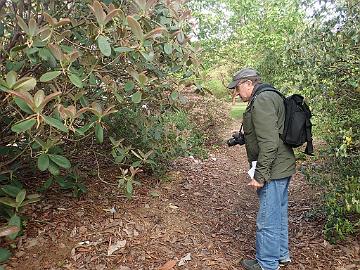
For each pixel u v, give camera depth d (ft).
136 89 11.48
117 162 12.12
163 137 15.69
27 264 9.89
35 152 10.91
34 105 6.87
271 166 10.07
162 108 14.08
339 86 11.25
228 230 12.89
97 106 8.93
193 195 15.14
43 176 14.06
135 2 8.71
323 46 10.93
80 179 13.56
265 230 10.29
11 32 10.18
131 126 14.74
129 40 9.15
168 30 10.12
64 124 8.04
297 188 17.16
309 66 11.17
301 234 12.82
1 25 9.04
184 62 11.26
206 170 18.89
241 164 21.89
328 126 12.51
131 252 10.66
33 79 6.95
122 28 9.00
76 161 14.02
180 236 11.82
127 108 13.58
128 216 12.29
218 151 24.40
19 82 6.83
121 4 9.14
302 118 10.03
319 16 11.08
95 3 7.74
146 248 10.93
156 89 12.24
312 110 12.30
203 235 12.17
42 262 10.00
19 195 8.78
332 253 11.59
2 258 8.61
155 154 15.40
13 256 10.07
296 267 11.03
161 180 15.85
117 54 9.61
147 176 16.01
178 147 16.15
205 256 11.02
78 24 9.55
